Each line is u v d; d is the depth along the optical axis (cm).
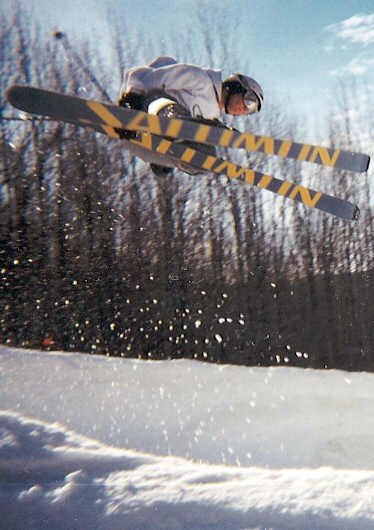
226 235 1449
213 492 212
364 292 1572
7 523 214
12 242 1241
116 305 1307
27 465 252
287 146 280
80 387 553
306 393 576
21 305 1235
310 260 1547
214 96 304
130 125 268
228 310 1422
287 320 1524
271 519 194
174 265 1361
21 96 256
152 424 479
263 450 456
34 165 1250
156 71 294
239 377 622
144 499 212
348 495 203
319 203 288
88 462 253
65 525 207
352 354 1533
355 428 494
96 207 1297
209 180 1364
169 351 1334
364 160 277
